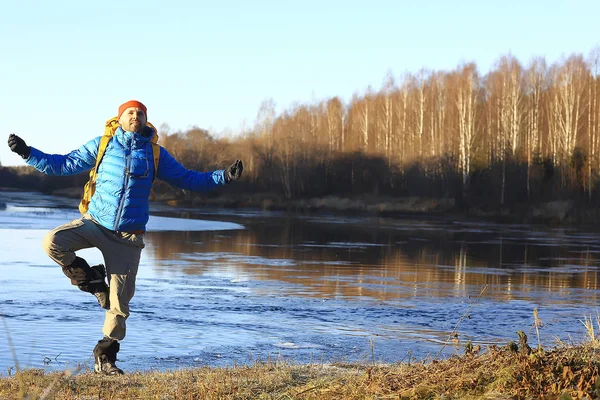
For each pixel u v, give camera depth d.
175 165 6.92
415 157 74.12
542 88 70.38
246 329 12.73
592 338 7.32
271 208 74.75
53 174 6.73
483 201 64.31
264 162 88.75
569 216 55.00
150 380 6.88
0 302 14.77
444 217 59.00
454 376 6.18
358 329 13.00
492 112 69.75
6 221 43.06
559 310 15.59
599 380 5.21
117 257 6.73
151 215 57.97
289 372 7.36
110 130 6.73
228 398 6.18
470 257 27.67
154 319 13.47
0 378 7.02
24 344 10.76
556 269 24.02
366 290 18.28
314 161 83.50
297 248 30.48
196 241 33.12
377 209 69.06
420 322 13.88
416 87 79.06
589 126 62.47
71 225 6.62
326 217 58.66
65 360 9.71
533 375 5.79
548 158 66.44
